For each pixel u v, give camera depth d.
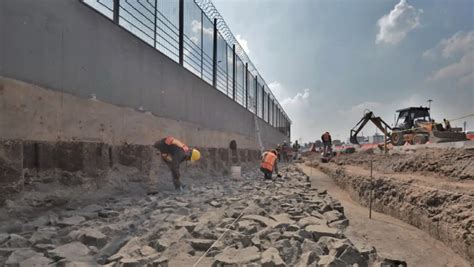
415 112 21.97
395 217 7.50
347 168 14.62
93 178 6.28
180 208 5.15
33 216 4.70
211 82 15.01
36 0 5.17
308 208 5.89
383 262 3.12
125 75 7.67
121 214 4.84
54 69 5.53
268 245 3.44
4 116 4.59
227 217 4.86
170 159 7.90
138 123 8.18
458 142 14.48
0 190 4.47
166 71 9.91
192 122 12.00
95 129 6.53
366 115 19.92
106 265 2.74
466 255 4.70
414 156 11.47
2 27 4.59
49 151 5.38
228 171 15.21
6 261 2.71
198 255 3.22
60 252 2.92
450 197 5.90
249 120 23.31
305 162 33.41
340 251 3.17
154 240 3.58
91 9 6.50
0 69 4.55
